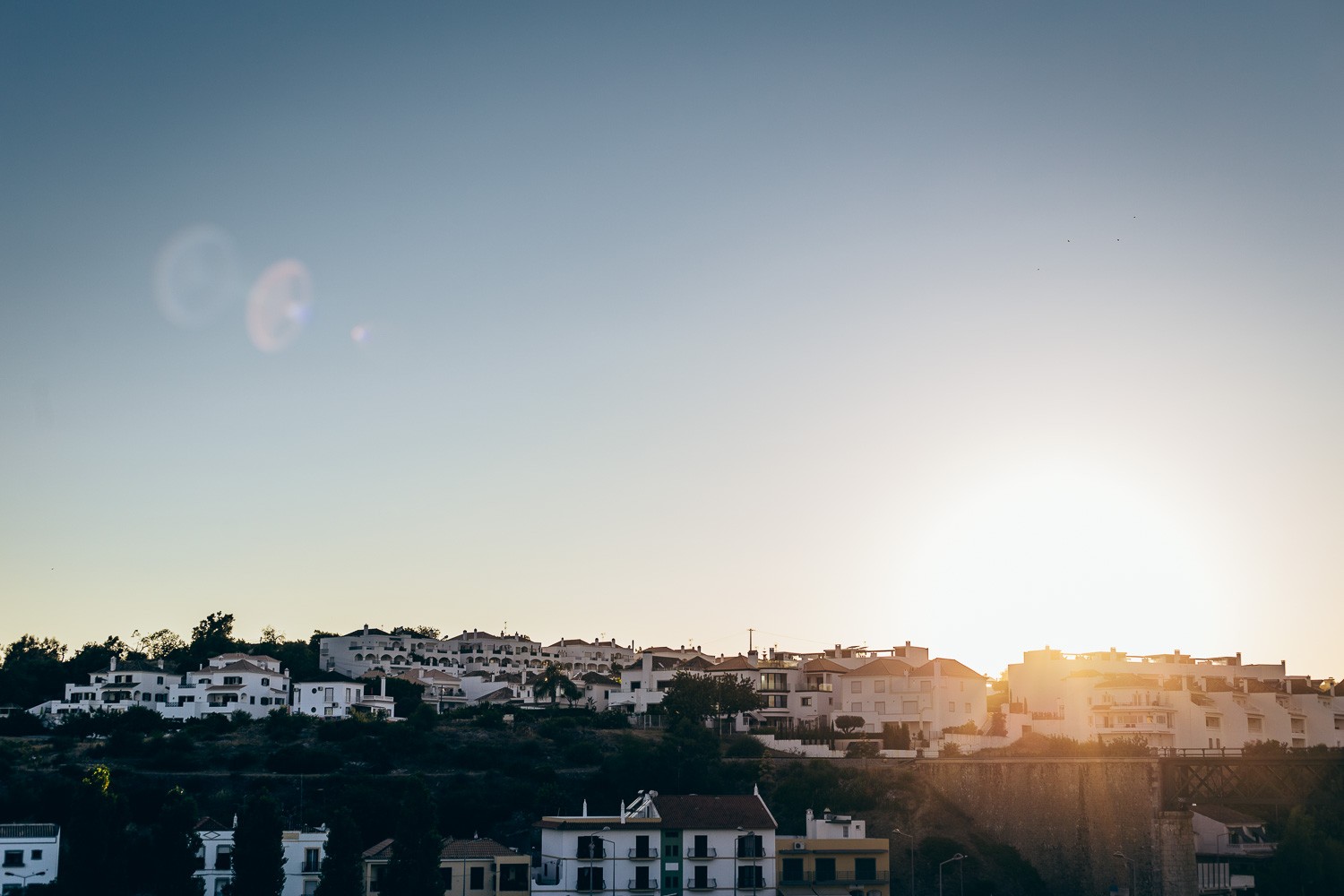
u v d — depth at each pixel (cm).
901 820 15925
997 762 16025
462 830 15325
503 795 16075
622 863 13450
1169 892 14088
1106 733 19475
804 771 17038
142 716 19550
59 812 14650
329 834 12719
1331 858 14400
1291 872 14425
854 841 14038
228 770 16612
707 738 18688
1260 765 15612
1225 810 16300
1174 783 14512
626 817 13650
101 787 12600
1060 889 14975
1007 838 15688
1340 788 16175
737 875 13662
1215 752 17312
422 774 16750
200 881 12862
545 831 13938
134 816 15038
